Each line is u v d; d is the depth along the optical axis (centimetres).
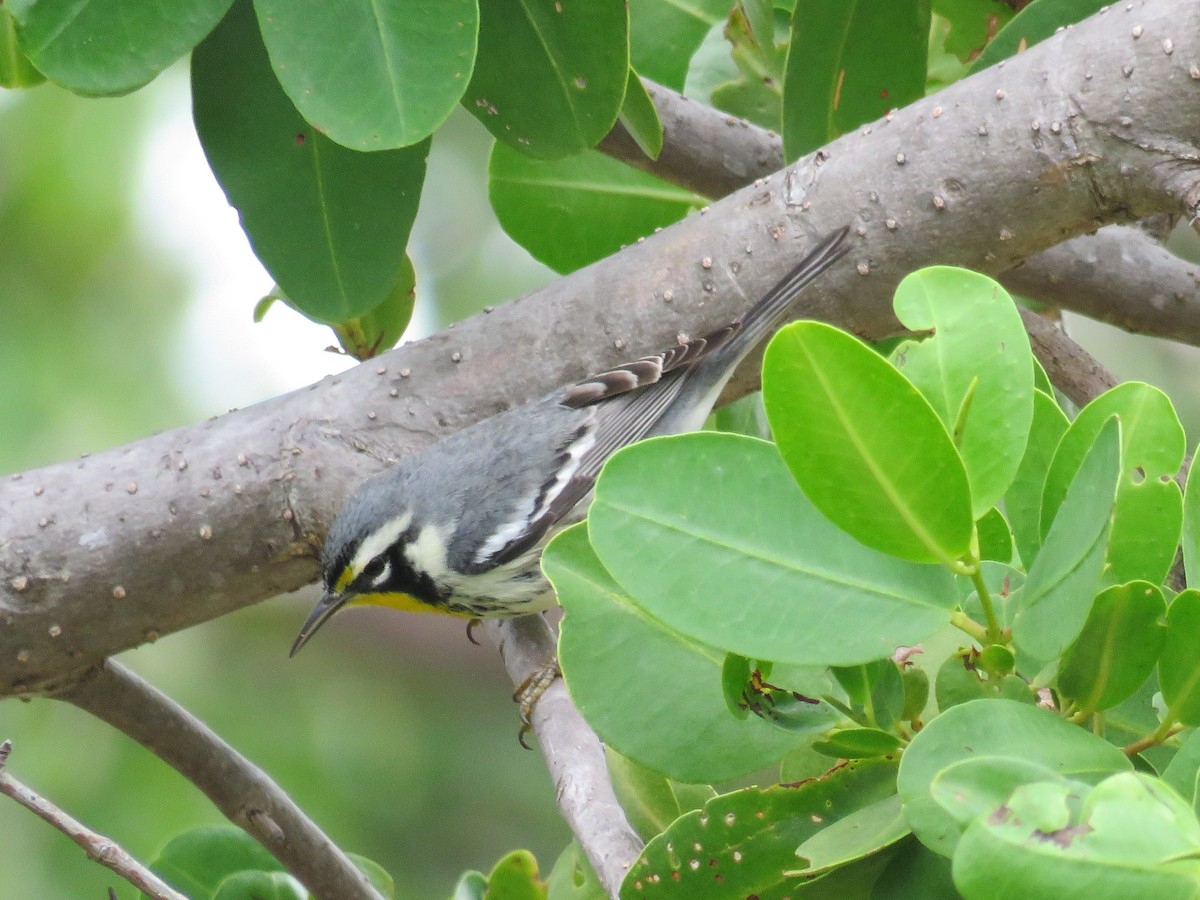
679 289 738
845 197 717
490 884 655
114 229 1300
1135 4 682
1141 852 329
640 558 427
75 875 1141
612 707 486
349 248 743
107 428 1266
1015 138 686
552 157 744
